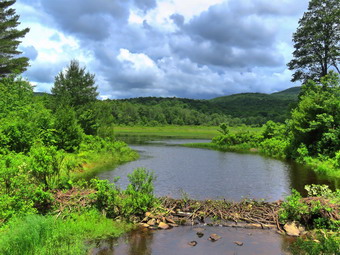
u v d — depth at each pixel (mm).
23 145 11375
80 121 26578
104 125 29422
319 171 15117
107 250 5391
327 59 35906
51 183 7852
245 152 27312
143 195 7473
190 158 21609
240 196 10047
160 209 7582
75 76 34656
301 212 6832
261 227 6824
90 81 35531
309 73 38031
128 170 14938
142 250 5441
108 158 18359
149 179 8078
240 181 12633
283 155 22953
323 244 5551
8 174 6523
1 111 15352
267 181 12672
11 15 33812
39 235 5184
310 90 23750
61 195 7285
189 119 127125
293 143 22719
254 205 8133
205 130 92688
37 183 7469
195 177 13516
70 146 16641
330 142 19109
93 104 32031
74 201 7195
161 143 38781
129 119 104562
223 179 13086
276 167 17078
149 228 6641
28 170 7145
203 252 5434
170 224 6883
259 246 5742
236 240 6047
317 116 20141
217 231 6562
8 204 6082
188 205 8125
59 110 18469
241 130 36500
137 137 54062
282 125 30531
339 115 19312
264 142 28328
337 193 7738
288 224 6777
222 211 7688
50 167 8070
